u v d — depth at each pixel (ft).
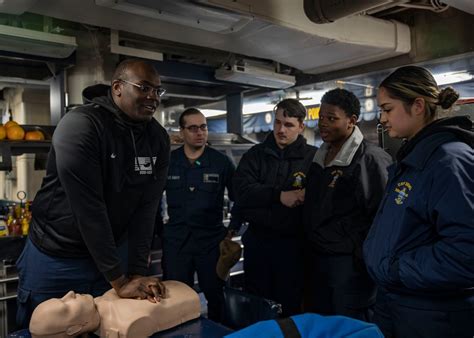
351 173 6.75
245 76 12.89
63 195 5.55
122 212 5.90
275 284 8.38
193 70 12.96
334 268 6.82
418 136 4.65
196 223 9.44
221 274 8.78
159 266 11.25
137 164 5.78
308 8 9.77
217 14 8.74
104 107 5.43
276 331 3.37
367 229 6.73
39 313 4.48
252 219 8.28
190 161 9.64
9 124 9.69
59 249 5.64
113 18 9.23
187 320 5.32
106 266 5.19
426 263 4.16
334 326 3.46
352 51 12.37
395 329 4.75
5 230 9.55
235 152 13.88
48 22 9.51
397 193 4.66
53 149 5.58
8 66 11.19
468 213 3.98
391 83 4.79
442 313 4.30
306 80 15.85
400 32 12.78
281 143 8.35
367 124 20.86
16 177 18.54
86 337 4.83
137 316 4.72
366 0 8.79
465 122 4.65
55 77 11.14
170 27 9.85
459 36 12.30
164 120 21.88
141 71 5.28
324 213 6.91
